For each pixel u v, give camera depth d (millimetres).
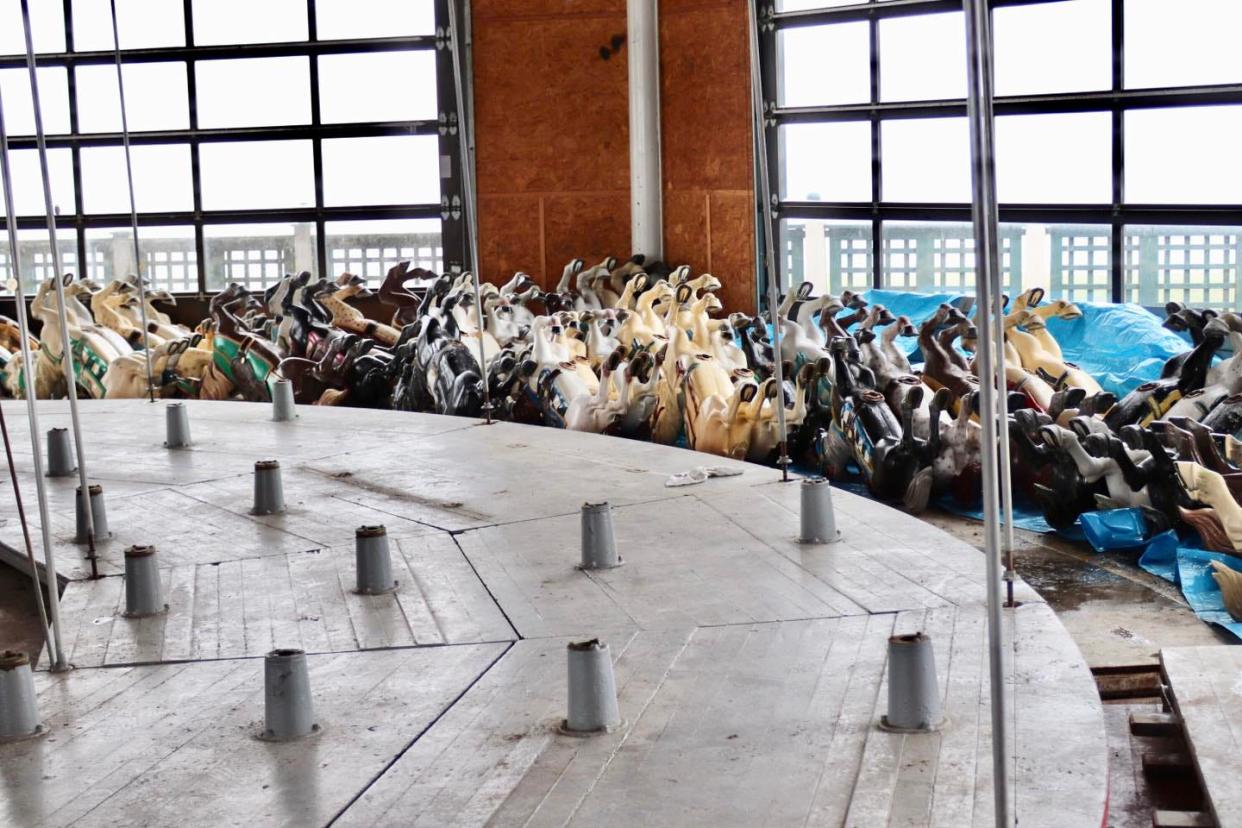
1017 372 12688
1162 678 6426
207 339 17734
